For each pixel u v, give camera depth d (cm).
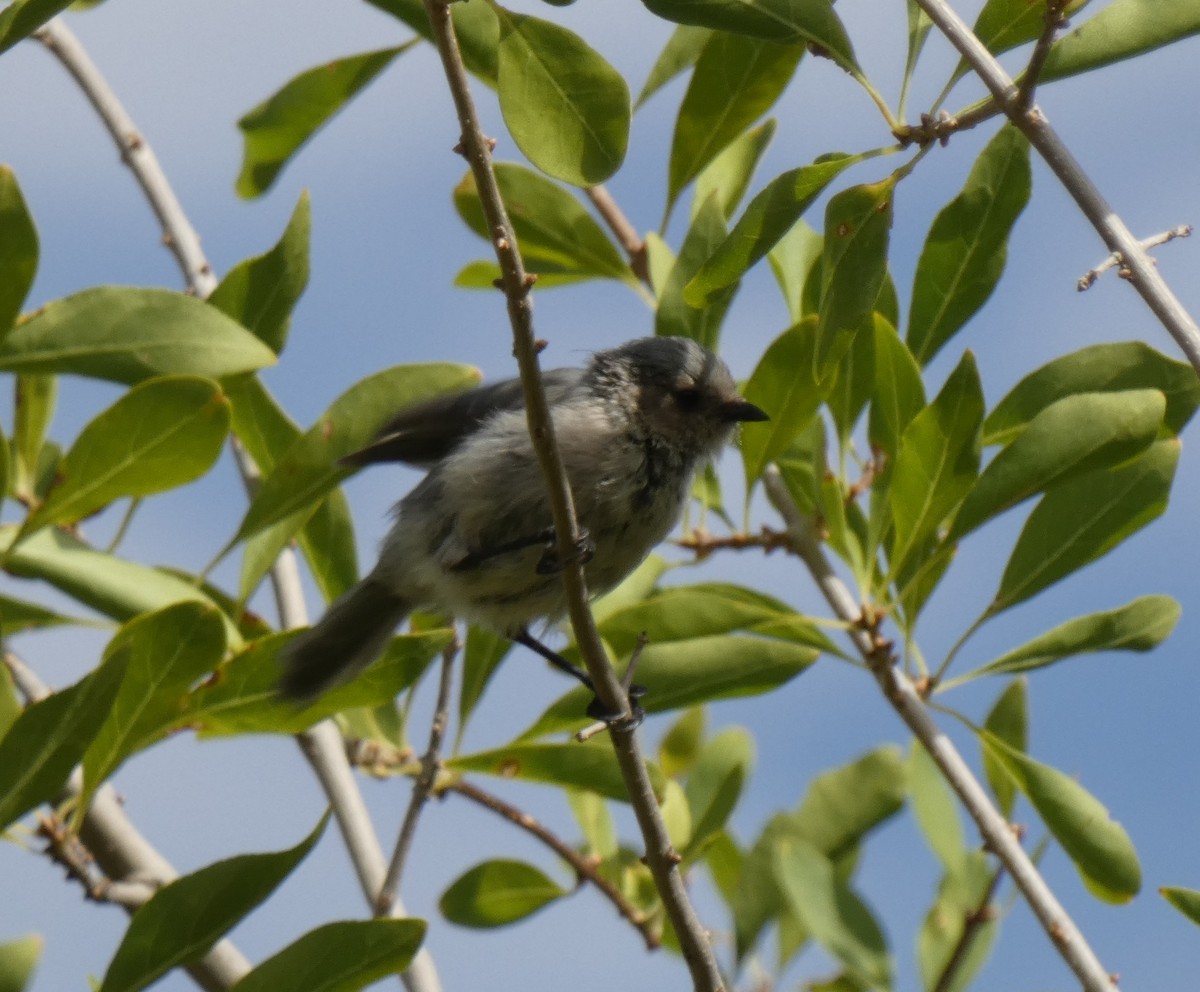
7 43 648
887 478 951
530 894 1017
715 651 935
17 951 705
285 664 875
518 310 686
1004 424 934
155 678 812
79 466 822
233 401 994
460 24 977
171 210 1049
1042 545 902
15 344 801
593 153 679
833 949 943
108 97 1062
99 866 895
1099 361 922
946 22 670
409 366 909
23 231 777
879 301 984
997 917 999
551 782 928
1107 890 830
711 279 721
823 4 713
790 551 987
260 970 716
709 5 713
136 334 814
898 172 696
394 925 721
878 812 1039
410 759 1009
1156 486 895
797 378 948
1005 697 1013
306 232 920
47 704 710
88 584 916
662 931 982
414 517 1030
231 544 896
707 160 1012
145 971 705
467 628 1045
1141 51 727
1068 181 648
